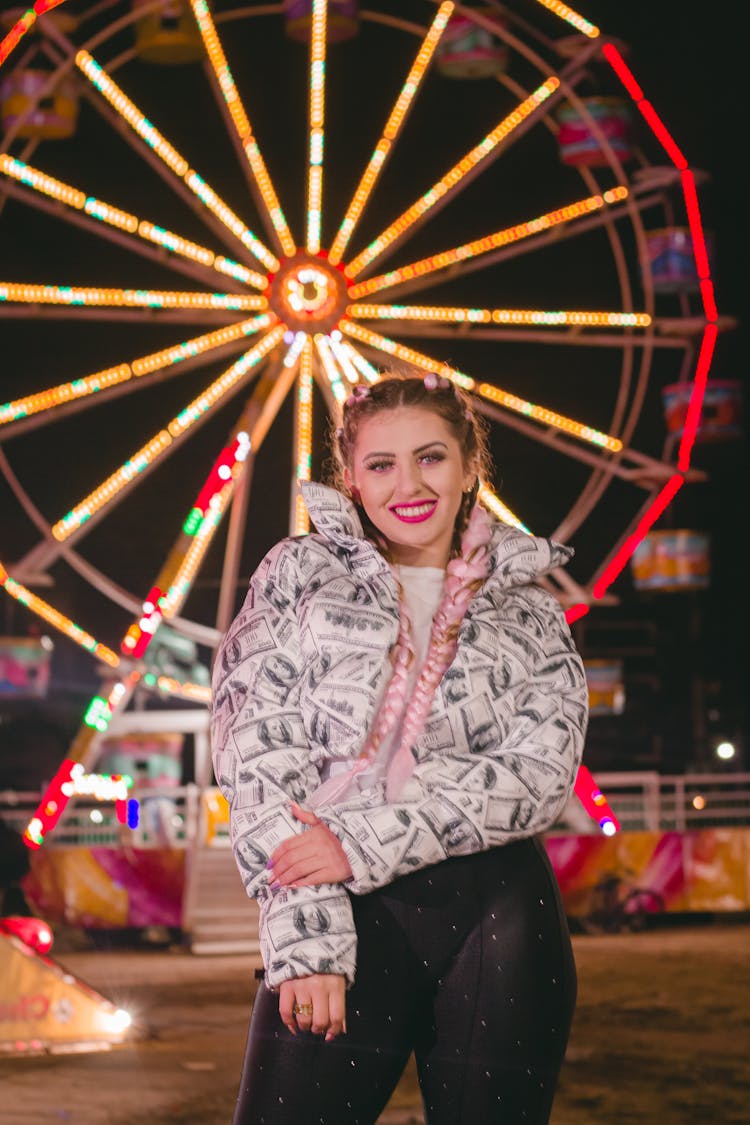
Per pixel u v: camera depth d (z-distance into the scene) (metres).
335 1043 1.97
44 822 12.55
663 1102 5.44
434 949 2.01
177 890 12.68
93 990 6.77
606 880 13.16
